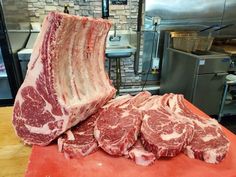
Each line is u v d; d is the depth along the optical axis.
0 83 2.14
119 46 2.55
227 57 2.16
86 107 0.81
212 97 2.29
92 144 0.75
